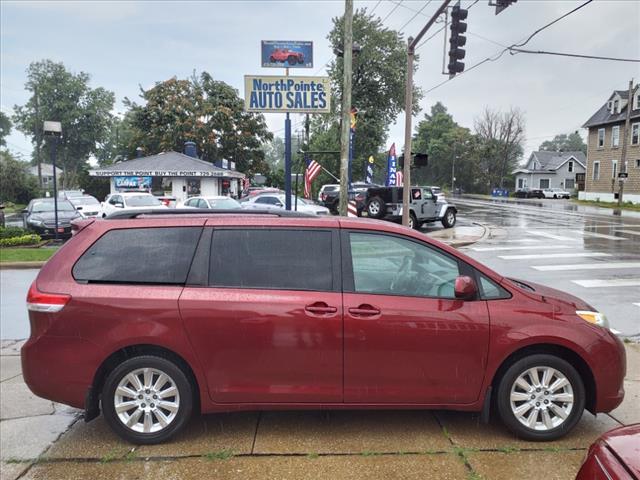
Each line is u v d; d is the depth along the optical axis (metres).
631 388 4.71
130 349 3.65
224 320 3.57
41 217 19.00
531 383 3.69
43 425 4.08
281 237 3.79
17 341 6.80
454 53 13.79
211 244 3.75
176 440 3.73
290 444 3.65
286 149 16.59
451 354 3.62
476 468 3.32
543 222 24.92
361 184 35.94
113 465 3.40
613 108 45.00
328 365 3.61
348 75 14.52
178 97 50.56
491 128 81.38
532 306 3.71
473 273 3.79
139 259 3.72
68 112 70.81
